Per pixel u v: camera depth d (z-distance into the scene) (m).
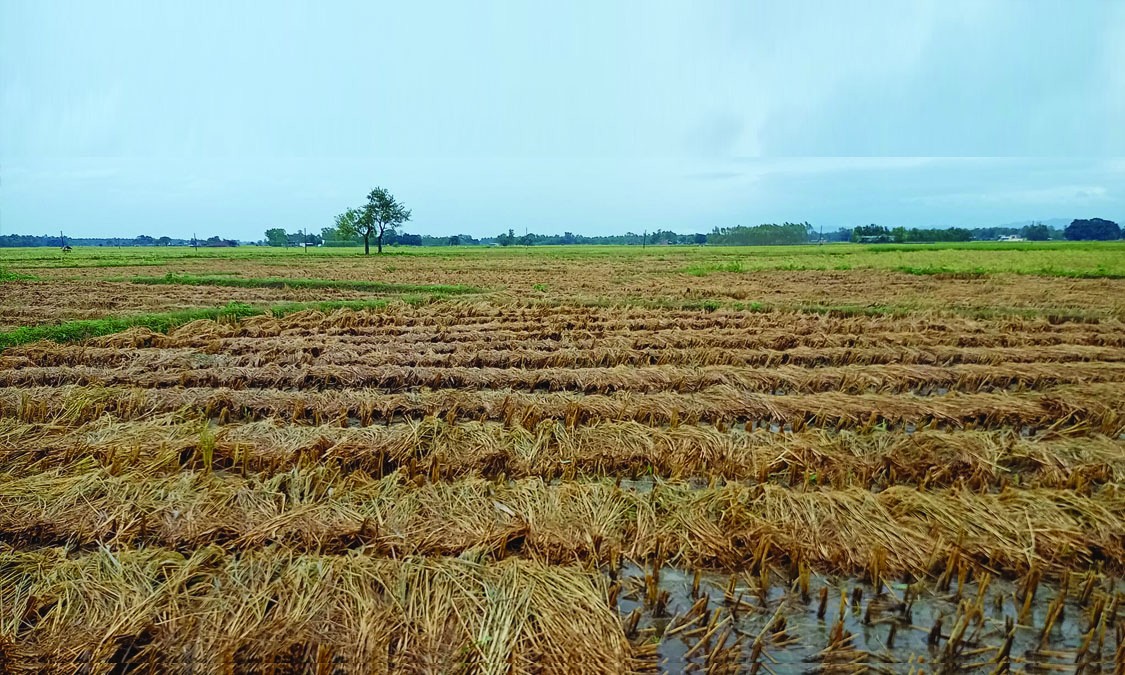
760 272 29.89
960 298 19.25
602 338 12.36
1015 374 9.66
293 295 20.56
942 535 5.02
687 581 4.75
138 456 6.30
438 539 4.95
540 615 4.03
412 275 29.16
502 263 40.00
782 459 6.44
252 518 5.18
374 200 59.19
